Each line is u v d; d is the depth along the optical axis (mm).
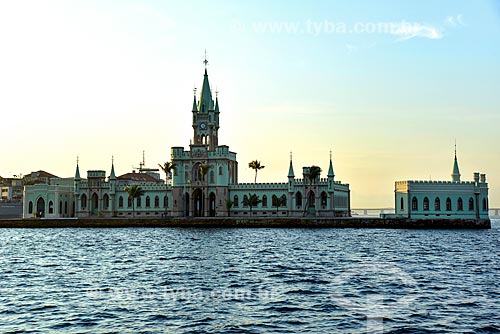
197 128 197500
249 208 182000
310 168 175625
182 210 183250
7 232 151625
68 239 122125
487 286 55062
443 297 49438
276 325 40375
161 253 88375
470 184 160750
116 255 86062
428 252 89250
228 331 38969
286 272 65312
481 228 155250
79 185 192000
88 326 40312
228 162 185125
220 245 102375
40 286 55969
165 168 182875
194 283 57375
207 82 199625
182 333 38594
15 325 40562
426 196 160000
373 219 158750
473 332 38688
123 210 188750
